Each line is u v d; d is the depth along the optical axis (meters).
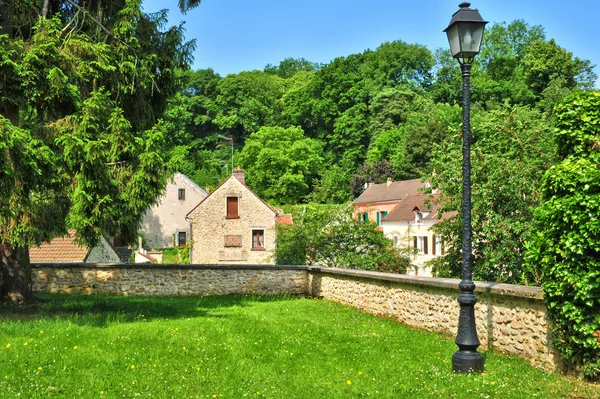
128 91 15.05
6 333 10.02
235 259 44.00
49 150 11.68
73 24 14.80
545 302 7.89
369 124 77.00
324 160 77.19
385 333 11.62
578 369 7.50
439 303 11.77
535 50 70.06
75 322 11.64
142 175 13.08
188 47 16.08
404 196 58.84
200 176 69.44
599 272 6.98
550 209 7.65
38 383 7.15
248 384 7.43
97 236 12.83
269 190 69.31
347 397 6.84
